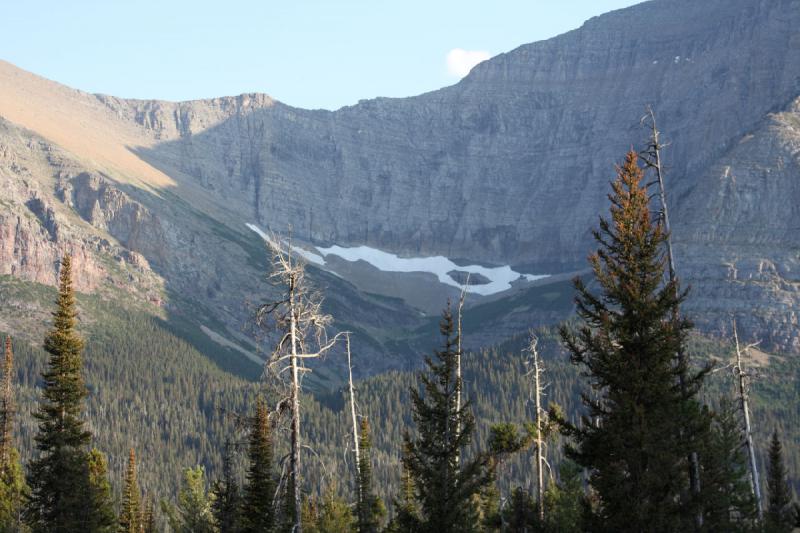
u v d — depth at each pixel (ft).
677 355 144.36
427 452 168.55
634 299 138.41
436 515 165.37
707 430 144.15
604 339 140.26
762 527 180.86
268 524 192.44
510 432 199.93
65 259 226.79
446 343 172.96
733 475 197.16
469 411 171.73
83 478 223.92
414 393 171.73
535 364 202.69
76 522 221.66
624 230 143.43
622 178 147.43
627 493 131.75
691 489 139.13
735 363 195.52
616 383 137.90
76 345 223.92
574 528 188.96
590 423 140.26
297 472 139.95
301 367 139.44
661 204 150.30
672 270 143.84
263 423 187.93
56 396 222.28
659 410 134.00
